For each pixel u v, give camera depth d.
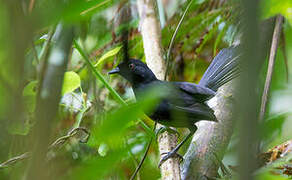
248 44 1.69
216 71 6.36
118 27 6.40
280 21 5.66
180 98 5.68
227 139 5.39
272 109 6.75
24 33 1.65
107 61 7.07
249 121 1.70
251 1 1.67
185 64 7.69
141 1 6.30
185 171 5.19
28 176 1.64
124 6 6.35
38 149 1.70
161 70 6.62
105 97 6.60
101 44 6.64
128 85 7.41
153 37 6.78
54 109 2.08
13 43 1.67
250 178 1.66
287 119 6.15
